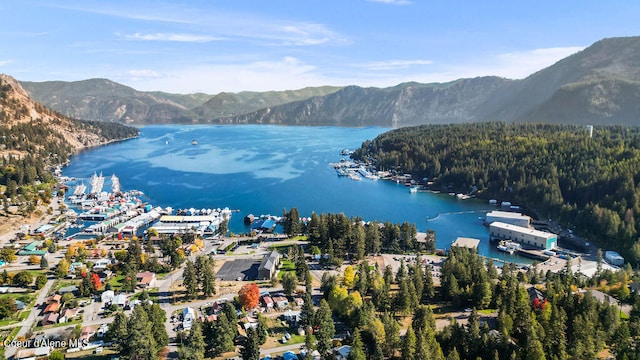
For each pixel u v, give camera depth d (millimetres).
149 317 142625
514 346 126062
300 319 151875
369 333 141000
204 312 163250
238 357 134500
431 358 116750
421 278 175250
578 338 124312
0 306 157625
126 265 194750
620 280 181125
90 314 162500
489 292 160750
